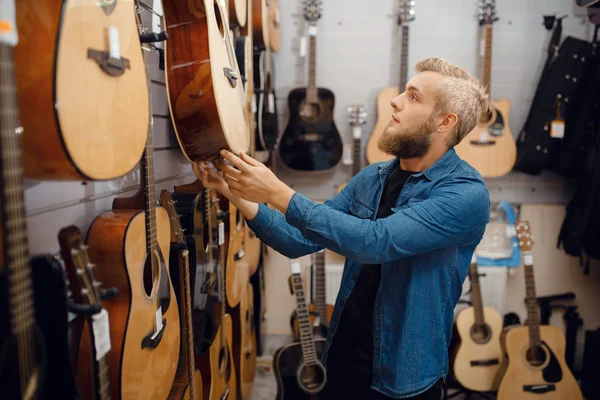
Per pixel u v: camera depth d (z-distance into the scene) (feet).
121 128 3.17
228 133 4.30
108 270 3.64
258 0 9.01
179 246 4.89
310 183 12.32
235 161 4.25
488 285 11.56
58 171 2.75
